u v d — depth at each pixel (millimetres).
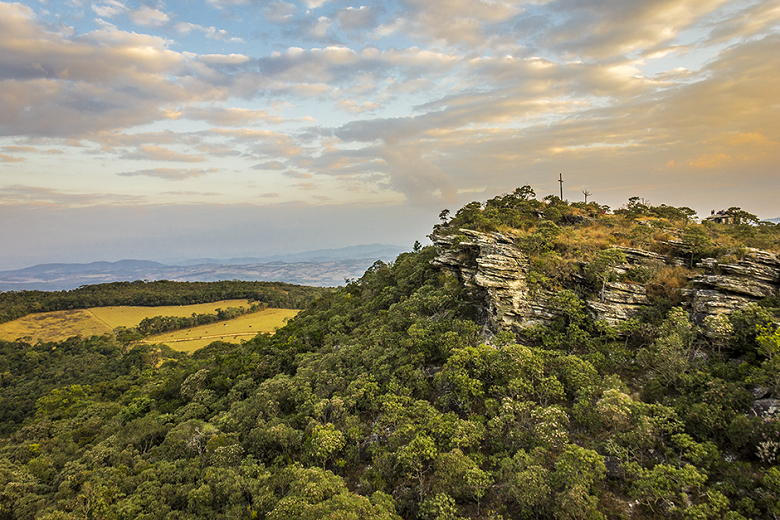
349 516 20234
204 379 59562
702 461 22250
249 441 36812
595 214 66250
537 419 26594
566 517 19906
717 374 27656
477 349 34250
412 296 55219
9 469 39344
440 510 22000
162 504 29484
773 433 20875
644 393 29609
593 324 37062
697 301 34531
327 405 37250
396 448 28750
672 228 53031
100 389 80250
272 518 23078
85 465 37656
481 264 42812
